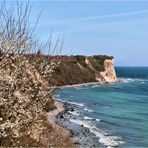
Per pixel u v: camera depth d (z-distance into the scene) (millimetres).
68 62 116375
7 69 10094
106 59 137625
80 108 54594
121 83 132375
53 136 15250
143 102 69000
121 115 49156
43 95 10820
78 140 28828
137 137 33125
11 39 9711
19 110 9758
